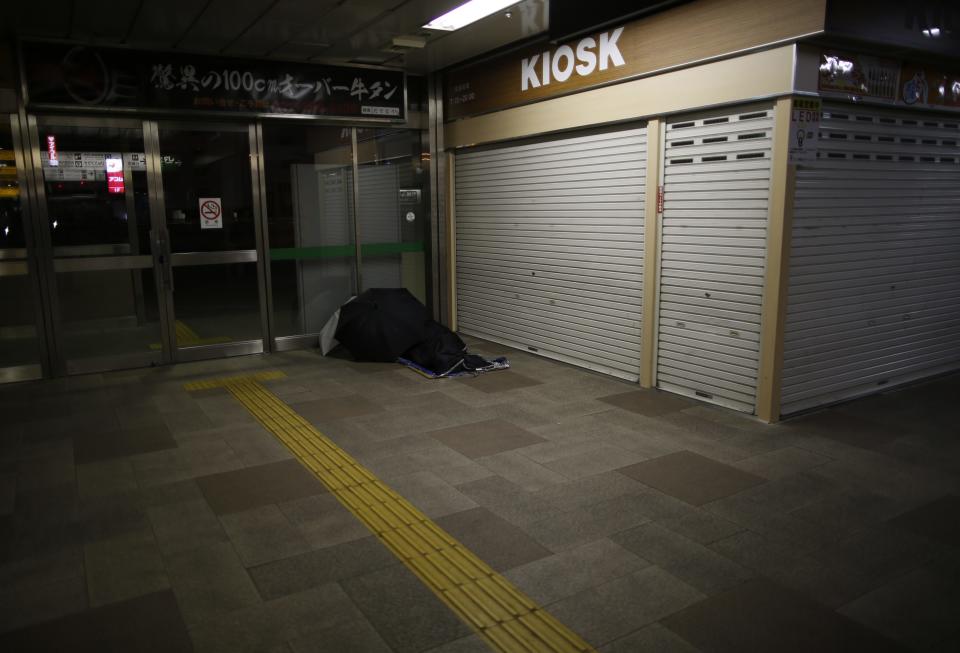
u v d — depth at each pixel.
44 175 6.95
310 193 8.45
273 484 4.42
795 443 5.03
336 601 3.10
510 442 5.14
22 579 3.32
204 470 4.66
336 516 3.96
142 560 3.48
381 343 7.59
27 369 7.09
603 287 6.96
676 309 6.18
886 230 5.96
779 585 3.19
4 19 6.00
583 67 6.61
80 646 2.79
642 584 3.21
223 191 7.89
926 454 4.80
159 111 7.22
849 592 3.13
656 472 4.54
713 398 5.95
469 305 9.22
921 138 6.06
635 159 6.37
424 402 6.20
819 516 3.89
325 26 6.45
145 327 7.63
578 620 2.93
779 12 4.80
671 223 6.09
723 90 5.32
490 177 8.44
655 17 5.77
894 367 6.38
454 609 3.03
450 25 6.57
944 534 3.67
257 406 6.13
